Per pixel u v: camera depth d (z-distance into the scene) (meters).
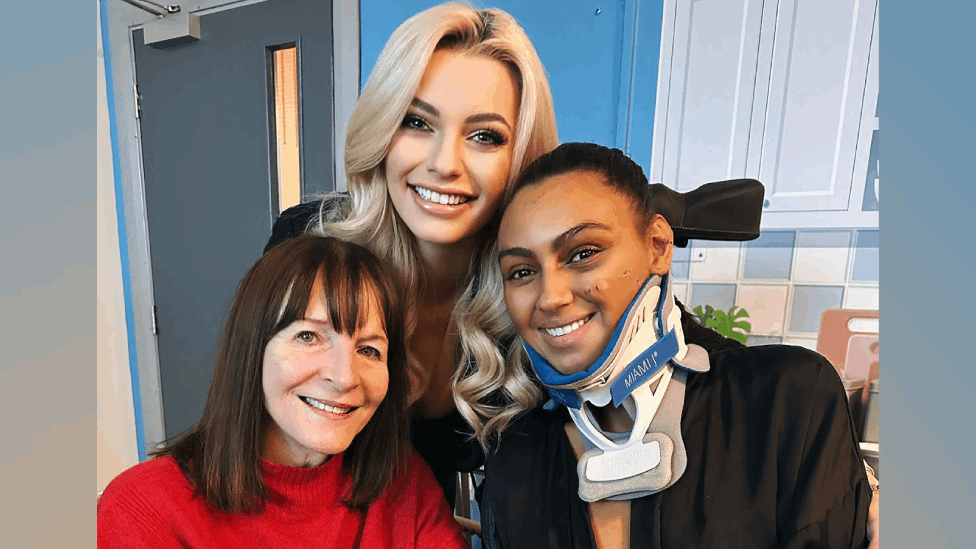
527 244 0.48
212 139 1.58
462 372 0.76
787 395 0.49
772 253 1.26
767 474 0.47
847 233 1.20
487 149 0.64
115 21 1.60
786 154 1.14
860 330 1.21
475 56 0.62
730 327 1.25
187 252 1.70
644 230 0.50
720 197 0.67
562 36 1.24
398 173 0.67
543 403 0.67
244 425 0.58
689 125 1.19
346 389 0.55
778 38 1.10
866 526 0.45
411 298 0.77
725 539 0.46
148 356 1.82
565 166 0.51
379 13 1.31
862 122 1.07
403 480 0.69
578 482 0.53
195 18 1.51
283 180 1.61
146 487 0.57
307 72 1.41
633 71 1.20
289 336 0.56
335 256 0.59
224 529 0.58
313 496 0.61
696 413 0.51
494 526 0.59
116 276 1.78
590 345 0.48
